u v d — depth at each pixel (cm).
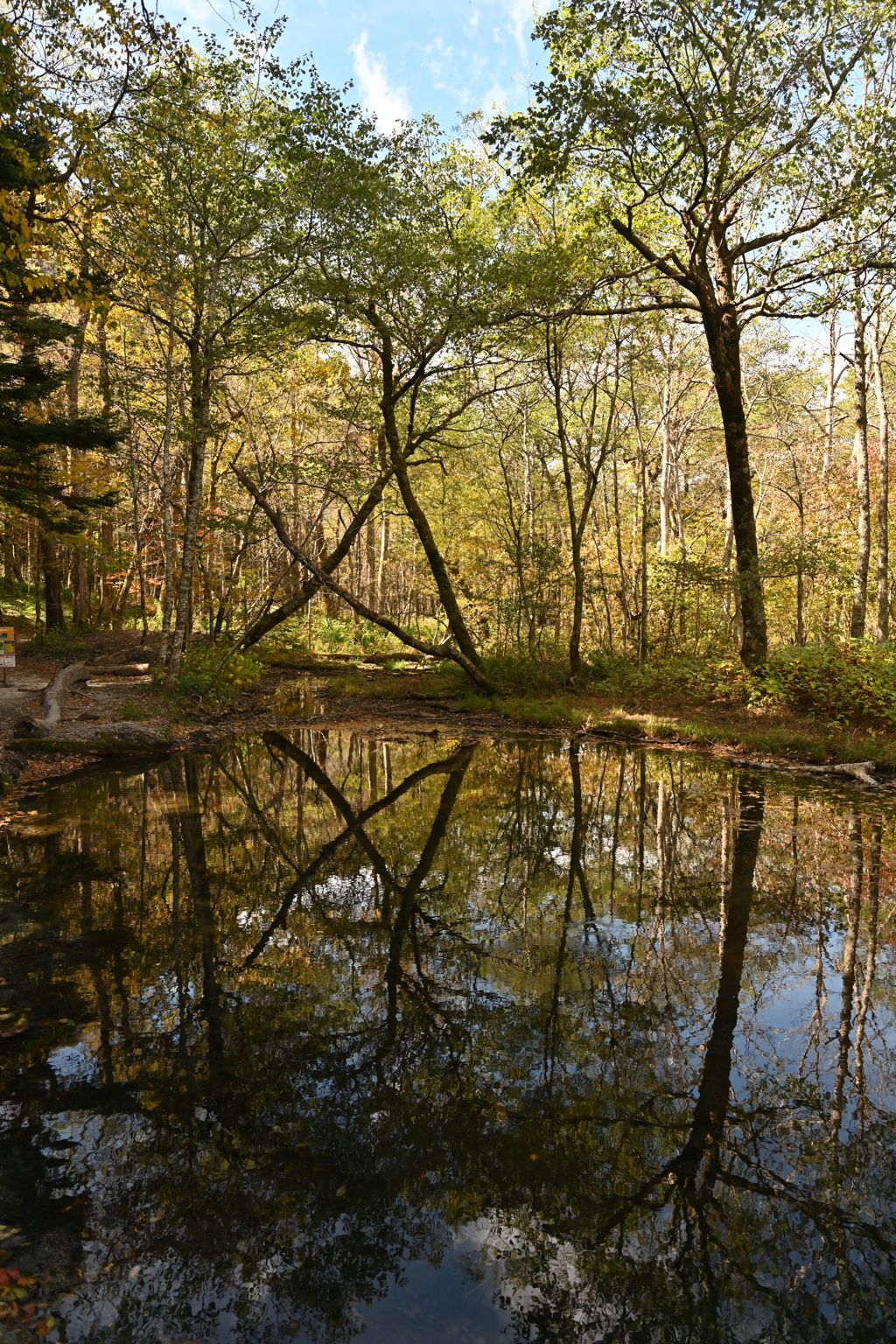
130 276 1452
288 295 1486
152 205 1287
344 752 1316
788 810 920
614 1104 359
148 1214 284
